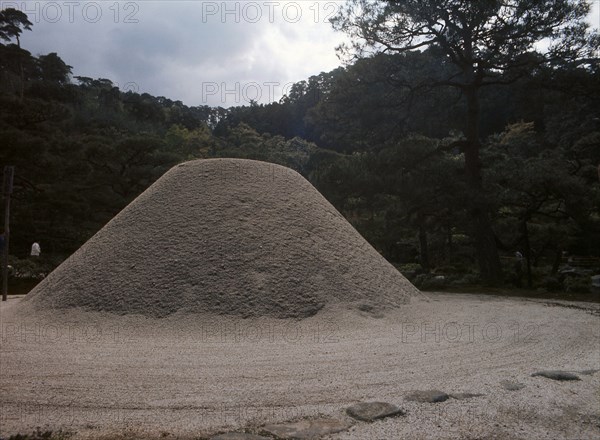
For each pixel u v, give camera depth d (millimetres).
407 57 20859
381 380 5105
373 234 24406
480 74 20562
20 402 4238
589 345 7133
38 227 23953
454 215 21203
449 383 5004
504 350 6668
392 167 20062
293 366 5613
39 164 23531
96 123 47062
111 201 25781
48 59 59062
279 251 8852
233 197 9797
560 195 19656
